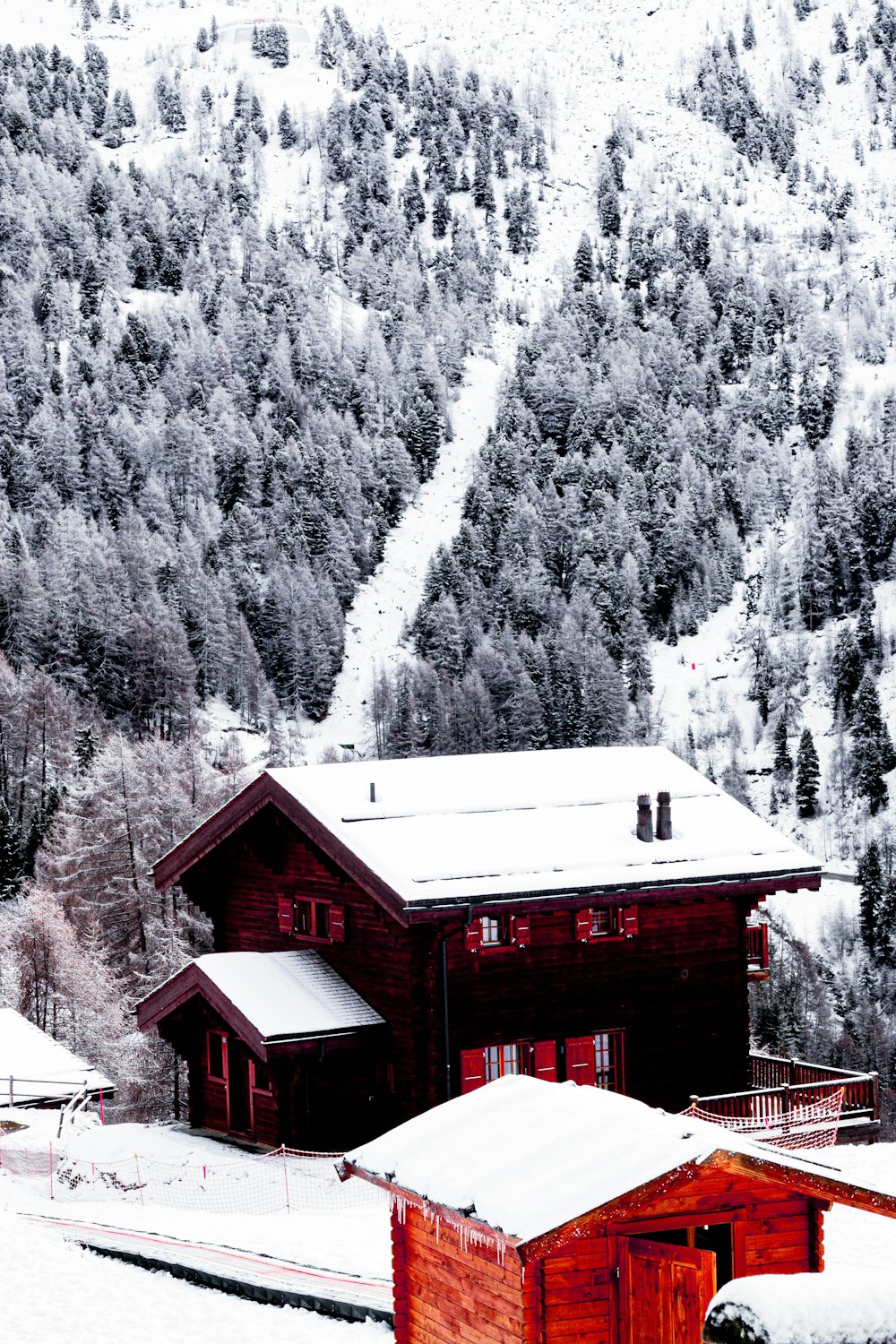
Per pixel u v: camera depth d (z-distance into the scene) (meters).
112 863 77.94
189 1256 23.97
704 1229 15.45
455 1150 15.71
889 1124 100.31
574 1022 35.94
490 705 197.75
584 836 37.19
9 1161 35.12
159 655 162.50
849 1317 8.67
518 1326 14.30
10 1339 20.62
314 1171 32.25
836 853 185.25
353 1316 20.39
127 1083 65.94
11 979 75.69
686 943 37.75
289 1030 33.41
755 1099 35.12
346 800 36.91
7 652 166.62
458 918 33.28
